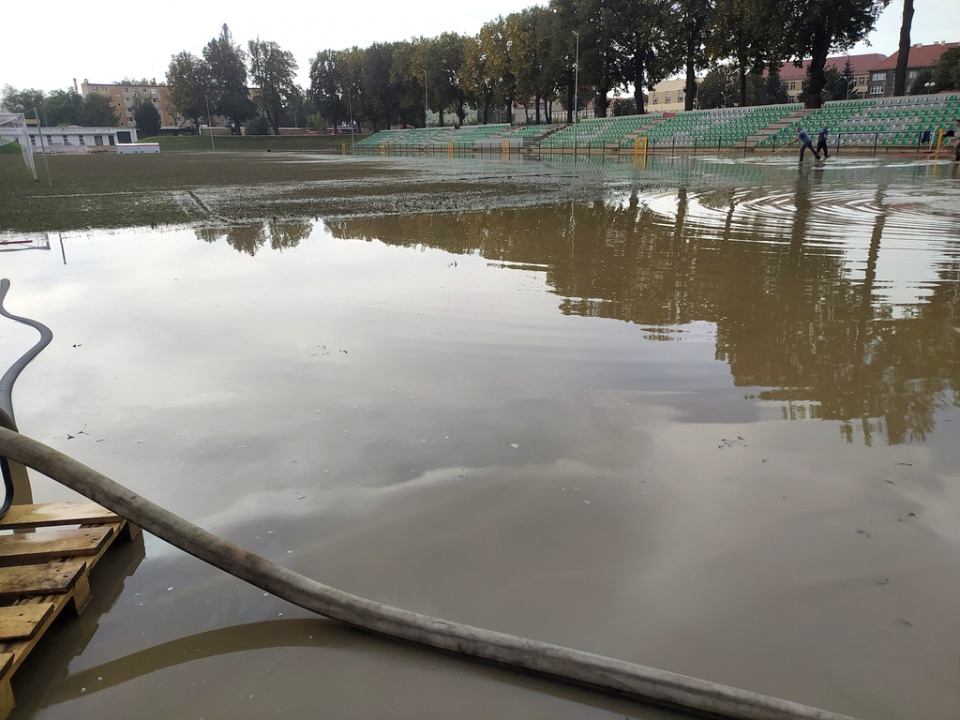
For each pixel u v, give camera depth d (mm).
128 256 8875
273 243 9719
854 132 35344
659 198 15008
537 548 2479
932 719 1746
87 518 2504
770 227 10211
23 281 7434
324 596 2094
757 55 41688
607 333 5102
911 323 5176
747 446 3227
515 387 4039
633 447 3238
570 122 59375
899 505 2699
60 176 30359
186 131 123062
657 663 1940
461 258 8273
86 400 3992
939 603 2154
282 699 1861
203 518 2715
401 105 84000
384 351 4750
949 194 14242
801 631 2049
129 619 2191
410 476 3014
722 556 2408
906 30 35688
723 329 5137
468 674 1941
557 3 52094
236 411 3775
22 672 1975
